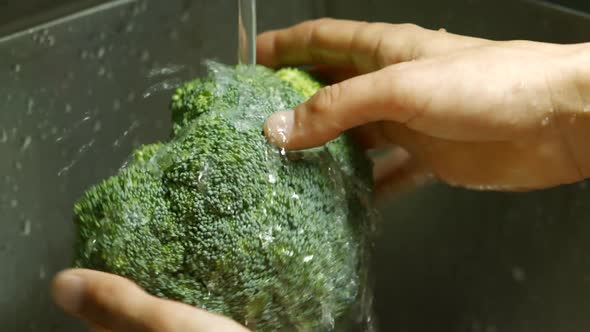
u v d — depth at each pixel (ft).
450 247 1.81
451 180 1.56
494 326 1.73
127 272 1.20
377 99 1.28
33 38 1.63
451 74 1.30
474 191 1.77
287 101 1.33
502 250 1.75
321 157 1.31
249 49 1.51
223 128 1.25
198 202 1.21
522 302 1.71
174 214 1.21
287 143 1.27
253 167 1.23
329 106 1.27
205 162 1.22
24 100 1.62
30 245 1.57
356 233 1.36
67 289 1.19
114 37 1.71
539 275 1.70
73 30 1.67
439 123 1.33
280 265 1.23
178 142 1.27
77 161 1.61
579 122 1.35
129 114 1.67
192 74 1.74
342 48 1.51
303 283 1.26
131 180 1.24
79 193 1.58
